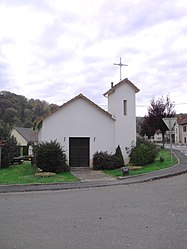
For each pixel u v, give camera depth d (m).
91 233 6.97
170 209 9.23
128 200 11.02
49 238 6.66
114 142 25.12
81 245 6.14
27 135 61.97
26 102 71.06
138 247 5.93
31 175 20.42
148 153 23.62
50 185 16.12
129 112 26.12
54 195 13.05
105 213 9.00
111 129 25.12
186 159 26.56
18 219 8.52
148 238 6.48
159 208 9.42
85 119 24.62
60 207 10.13
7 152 26.28
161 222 7.77
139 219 8.15
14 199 12.20
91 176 19.72
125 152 25.55
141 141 26.81
